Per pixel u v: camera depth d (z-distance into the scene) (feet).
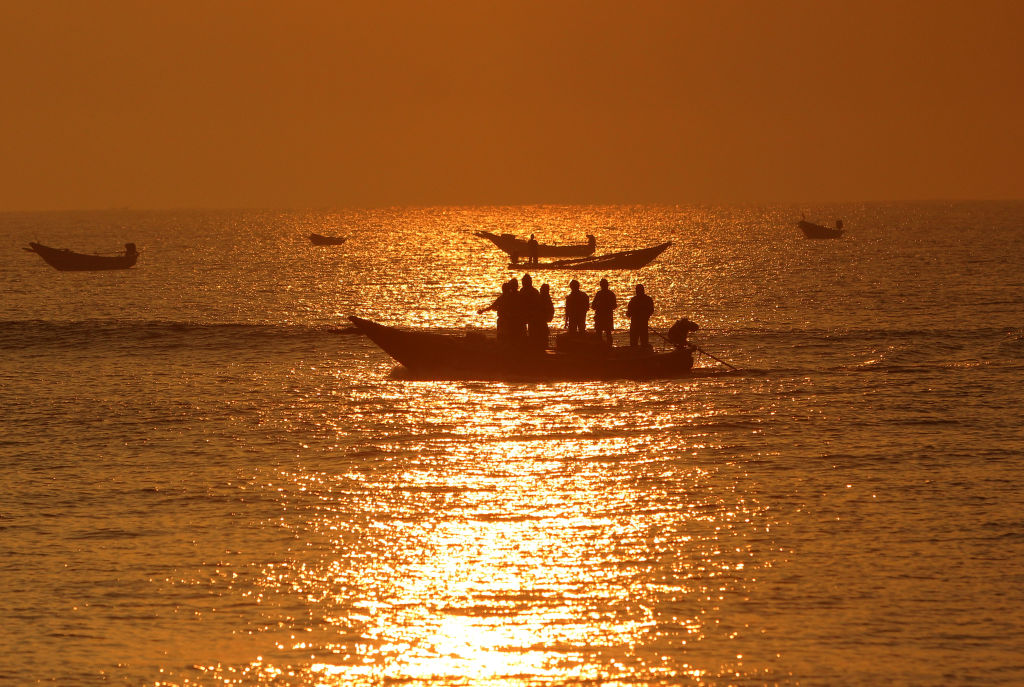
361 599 198.39
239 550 224.33
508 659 174.09
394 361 485.97
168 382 435.94
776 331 587.68
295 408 379.35
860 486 268.41
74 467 295.48
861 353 498.28
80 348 539.29
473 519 246.27
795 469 286.66
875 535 229.45
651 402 383.65
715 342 544.62
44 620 188.44
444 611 192.75
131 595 200.03
